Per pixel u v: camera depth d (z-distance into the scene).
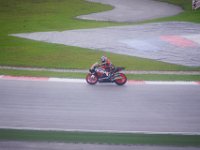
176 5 125.44
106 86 39.81
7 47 61.00
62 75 44.50
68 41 66.38
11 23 86.62
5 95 35.03
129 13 107.38
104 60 40.88
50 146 23.08
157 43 65.25
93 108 31.70
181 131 26.34
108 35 72.44
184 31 77.38
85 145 23.33
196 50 60.09
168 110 31.41
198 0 111.06
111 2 131.00
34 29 78.94
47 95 35.44
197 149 22.88
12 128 26.41
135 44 64.38
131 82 41.75
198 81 42.25
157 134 25.64
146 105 32.78
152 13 107.50
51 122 27.94
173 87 39.41
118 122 28.19
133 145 23.42
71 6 117.69
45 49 60.03
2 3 116.00
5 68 48.12
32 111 30.50
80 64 51.34
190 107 32.34
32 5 116.62
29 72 45.69
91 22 90.31
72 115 29.70
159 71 47.91
